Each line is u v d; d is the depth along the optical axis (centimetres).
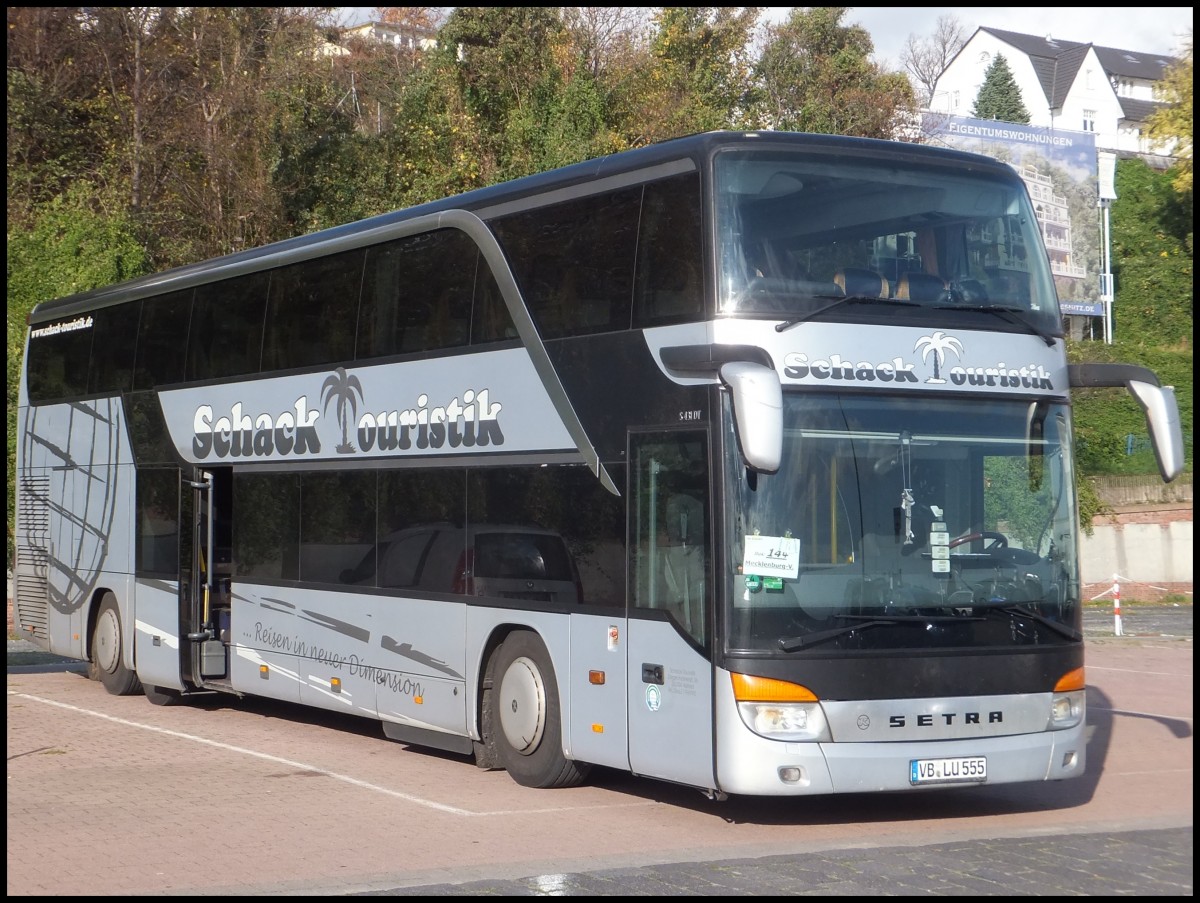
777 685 942
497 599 1186
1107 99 8275
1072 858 880
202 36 4331
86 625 1867
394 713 1313
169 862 898
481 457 1215
